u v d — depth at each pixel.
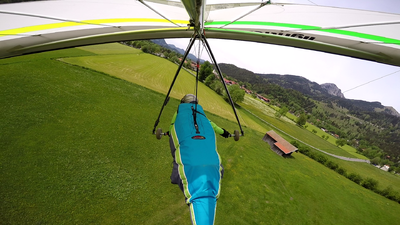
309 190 24.30
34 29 3.76
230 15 4.24
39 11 3.47
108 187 13.78
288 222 17.69
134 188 14.49
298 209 19.95
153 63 66.44
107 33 4.50
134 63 58.25
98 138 17.94
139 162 17.16
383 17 3.21
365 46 3.96
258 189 20.42
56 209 11.05
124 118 23.00
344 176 38.94
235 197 18.17
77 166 14.27
